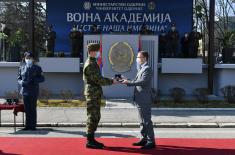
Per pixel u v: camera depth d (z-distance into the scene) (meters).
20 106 14.58
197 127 15.63
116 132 14.35
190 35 24.16
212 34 23.94
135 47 22.42
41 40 45.00
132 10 26.00
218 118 16.95
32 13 24.52
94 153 11.09
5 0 29.80
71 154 11.00
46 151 11.35
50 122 15.89
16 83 23.75
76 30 24.30
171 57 24.12
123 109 18.80
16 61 24.73
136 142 12.30
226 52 24.58
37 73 14.39
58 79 24.47
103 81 11.39
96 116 11.55
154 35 22.56
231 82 23.47
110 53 22.31
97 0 26.02
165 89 24.58
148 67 11.41
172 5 26.00
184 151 11.43
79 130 14.80
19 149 11.61
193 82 24.66
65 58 23.66
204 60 31.97
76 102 20.41
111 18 26.05
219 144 12.38
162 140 12.91
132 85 11.37
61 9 26.05
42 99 20.92
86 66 11.39
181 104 20.19
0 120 15.53
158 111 18.52
